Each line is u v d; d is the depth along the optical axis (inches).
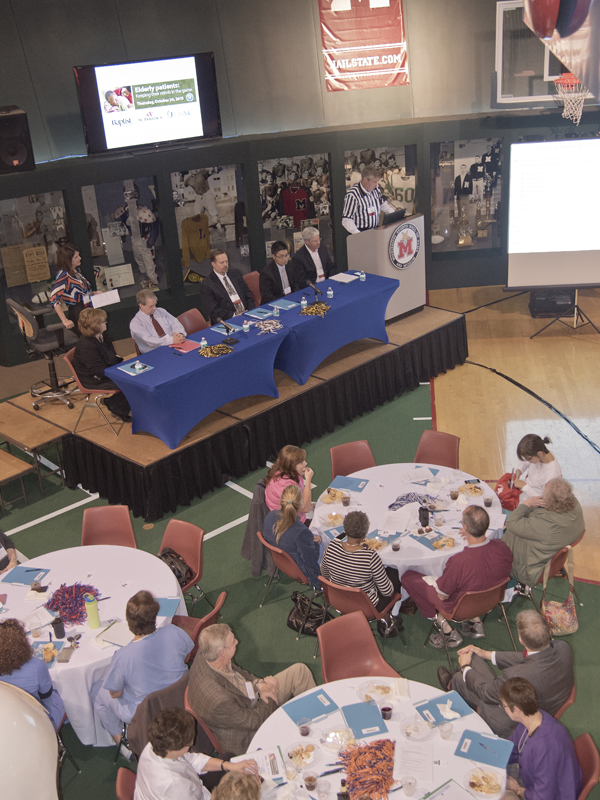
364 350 352.5
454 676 168.7
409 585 198.4
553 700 150.3
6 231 406.0
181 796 128.0
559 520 194.7
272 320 311.4
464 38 447.8
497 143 465.1
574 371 366.0
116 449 278.1
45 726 44.4
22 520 280.5
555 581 226.8
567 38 84.4
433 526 208.7
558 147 382.6
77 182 394.0
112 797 168.7
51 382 331.0
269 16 436.1
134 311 438.6
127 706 163.9
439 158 469.1
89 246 410.6
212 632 153.0
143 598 160.7
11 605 187.3
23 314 315.0
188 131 422.6
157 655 161.9
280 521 204.8
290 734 141.6
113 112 402.0
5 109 370.6
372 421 337.1
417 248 380.8
